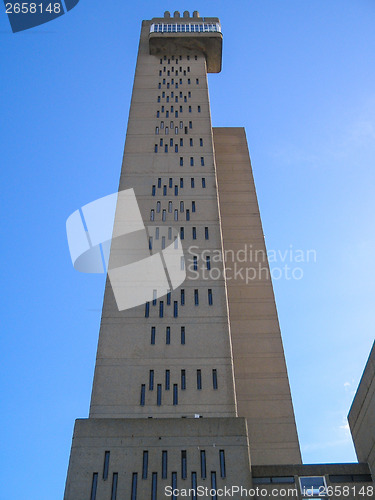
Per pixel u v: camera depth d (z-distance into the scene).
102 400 37.00
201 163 54.84
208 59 74.00
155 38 71.38
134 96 63.53
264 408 47.94
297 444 45.69
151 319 41.75
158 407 36.81
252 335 52.84
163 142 57.31
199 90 64.94
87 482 31.50
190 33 72.38
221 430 33.94
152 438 33.50
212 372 38.75
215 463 32.53
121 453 32.78
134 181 52.62
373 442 34.62
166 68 69.25
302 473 33.91
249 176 67.06
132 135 58.06
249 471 32.22
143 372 38.62
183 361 39.28
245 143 71.62
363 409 37.00
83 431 33.69
